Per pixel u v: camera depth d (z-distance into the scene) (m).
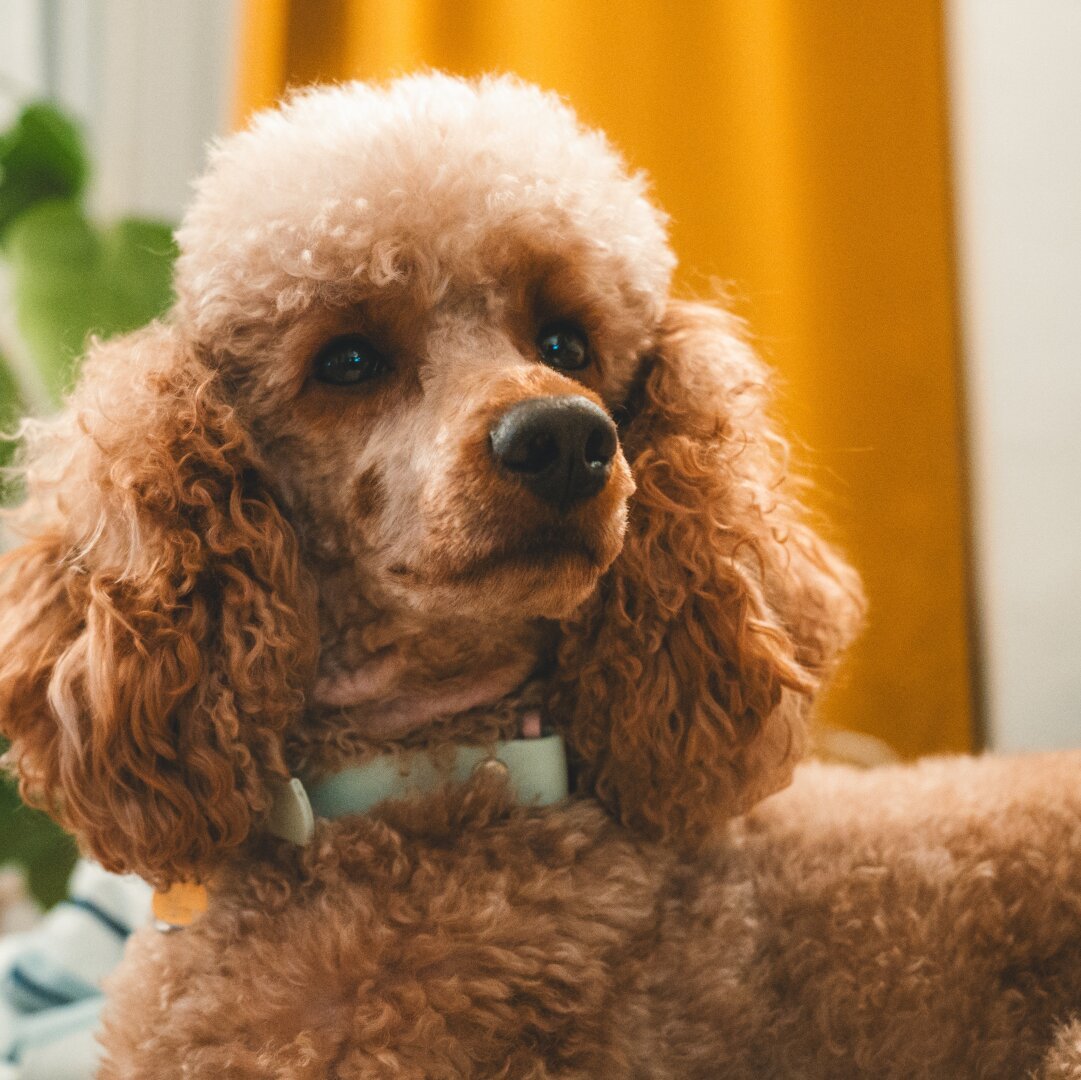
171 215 2.12
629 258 0.95
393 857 0.78
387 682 0.86
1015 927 0.84
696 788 0.87
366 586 0.86
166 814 0.78
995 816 0.89
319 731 0.86
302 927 0.74
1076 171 1.54
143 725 0.79
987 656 1.59
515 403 0.74
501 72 1.75
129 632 0.79
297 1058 0.68
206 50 2.19
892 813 0.91
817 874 0.85
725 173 1.68
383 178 0.83
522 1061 0.70
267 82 1.78
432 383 0.82
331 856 0.78
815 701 1.01
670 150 1.70
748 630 0.89
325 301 0.82
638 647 0.88
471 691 0.87
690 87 1.70
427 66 1.66
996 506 1.58
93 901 1.20
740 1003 0.79
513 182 0.85
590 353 0.94
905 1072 0.80
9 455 1.43
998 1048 0.81
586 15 1.74
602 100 1.73
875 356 1.59
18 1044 1.08
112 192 2.12
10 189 1.62
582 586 0.75
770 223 1.65
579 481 0.72
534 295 0.88
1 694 0.84
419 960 0.72
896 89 1.59
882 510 1.58
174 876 0.79
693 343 1.01
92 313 1.53
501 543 0.72
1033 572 1.57
